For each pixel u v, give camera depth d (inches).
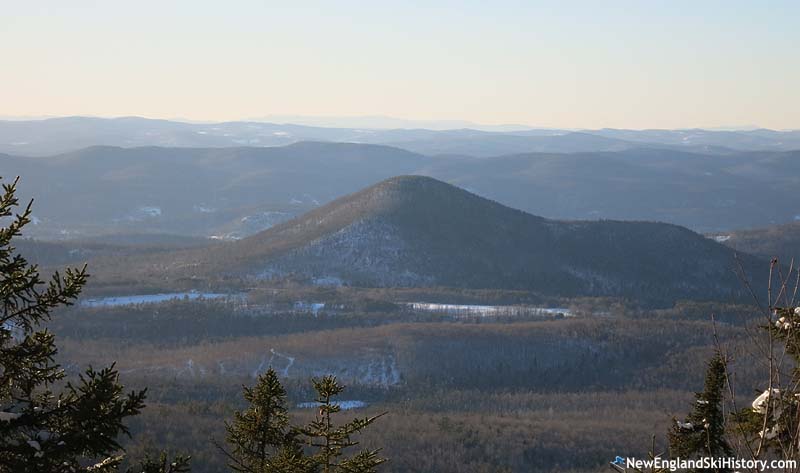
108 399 794.8
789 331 759.7
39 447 780.6
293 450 1246.9
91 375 817.5
